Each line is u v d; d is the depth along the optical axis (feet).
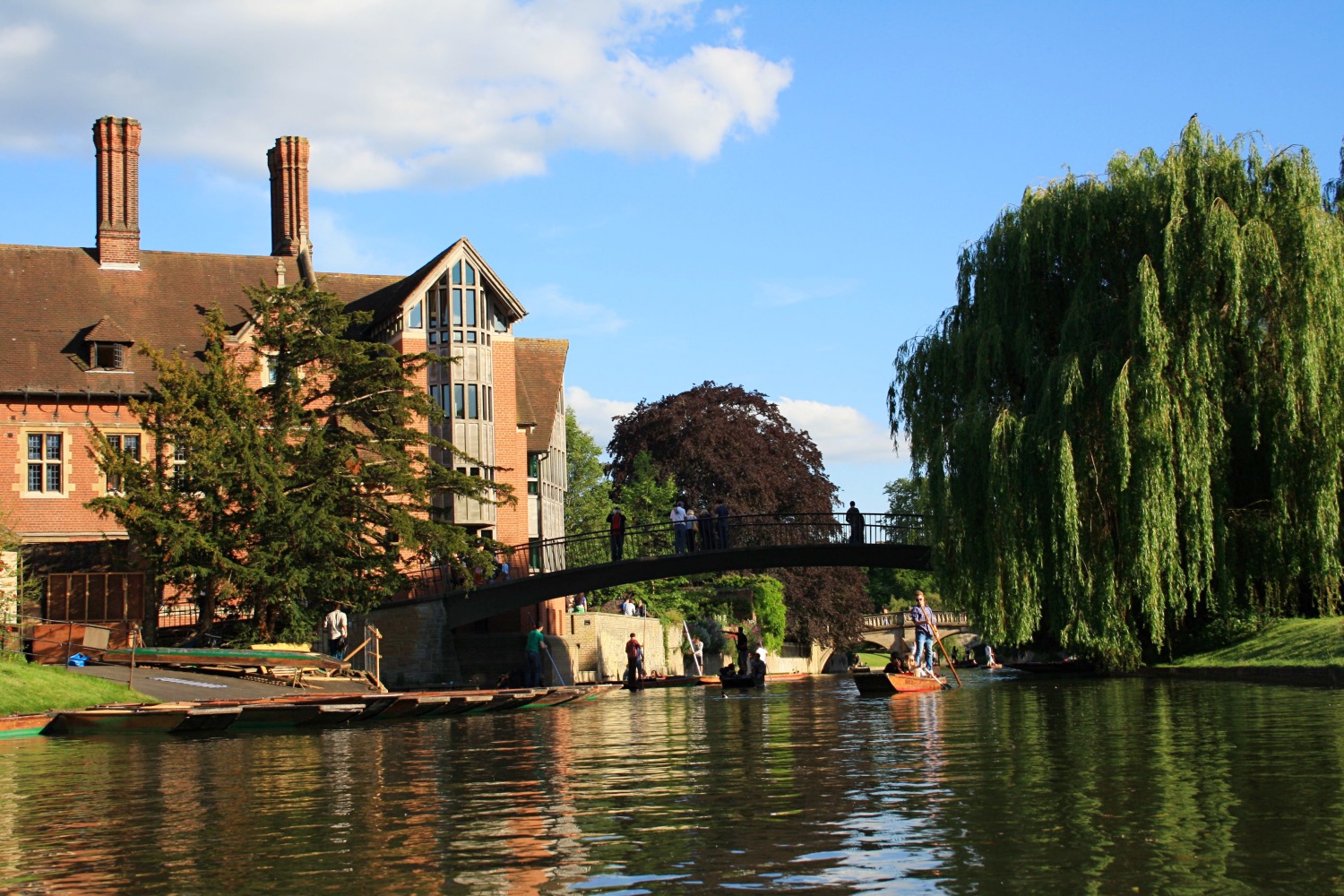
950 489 92.02
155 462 102.12
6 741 63.16
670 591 184.65
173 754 55.93
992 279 95.55
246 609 105.81
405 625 127.85
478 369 143.43
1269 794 35.09
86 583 115.24
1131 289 85.87
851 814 34.04
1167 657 96.43
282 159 156.46
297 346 106.01
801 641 217.56
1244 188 85.46
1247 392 85.81
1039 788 37.70
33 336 127.34
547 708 92.32
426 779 44.75
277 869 28.91
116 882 28.17
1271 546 85.81
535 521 154.30
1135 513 82.02
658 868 28.09
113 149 140.97
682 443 195.83
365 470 107.34
